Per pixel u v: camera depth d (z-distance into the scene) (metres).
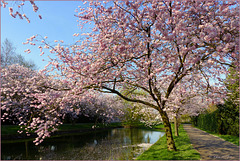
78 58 7.50
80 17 7.19
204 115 26.61
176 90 11.64
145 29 7.08
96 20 7.20
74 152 12.50
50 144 15.63
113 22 7.36
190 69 7.13
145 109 17.36
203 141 13.34
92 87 7.61
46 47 7.19
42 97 7.93
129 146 14.46
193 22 6.61
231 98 13.72
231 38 5.57
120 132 26.52
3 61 18.48
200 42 5.14
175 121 17.28
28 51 7.40
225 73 8.71
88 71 6.79
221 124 17.89
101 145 15.24
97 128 30.98
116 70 8.28
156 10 6.27
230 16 5.97
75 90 7.30
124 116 31.38
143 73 7.96
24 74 13.65
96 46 7.70
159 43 6.87
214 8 6.41
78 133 24.91
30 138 17.92
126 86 9.53
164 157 7.84
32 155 11.59
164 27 6.62
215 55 5.47
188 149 9.50
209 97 8.27
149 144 15.34
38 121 7.75
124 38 6.70
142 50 7.25
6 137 16.31
